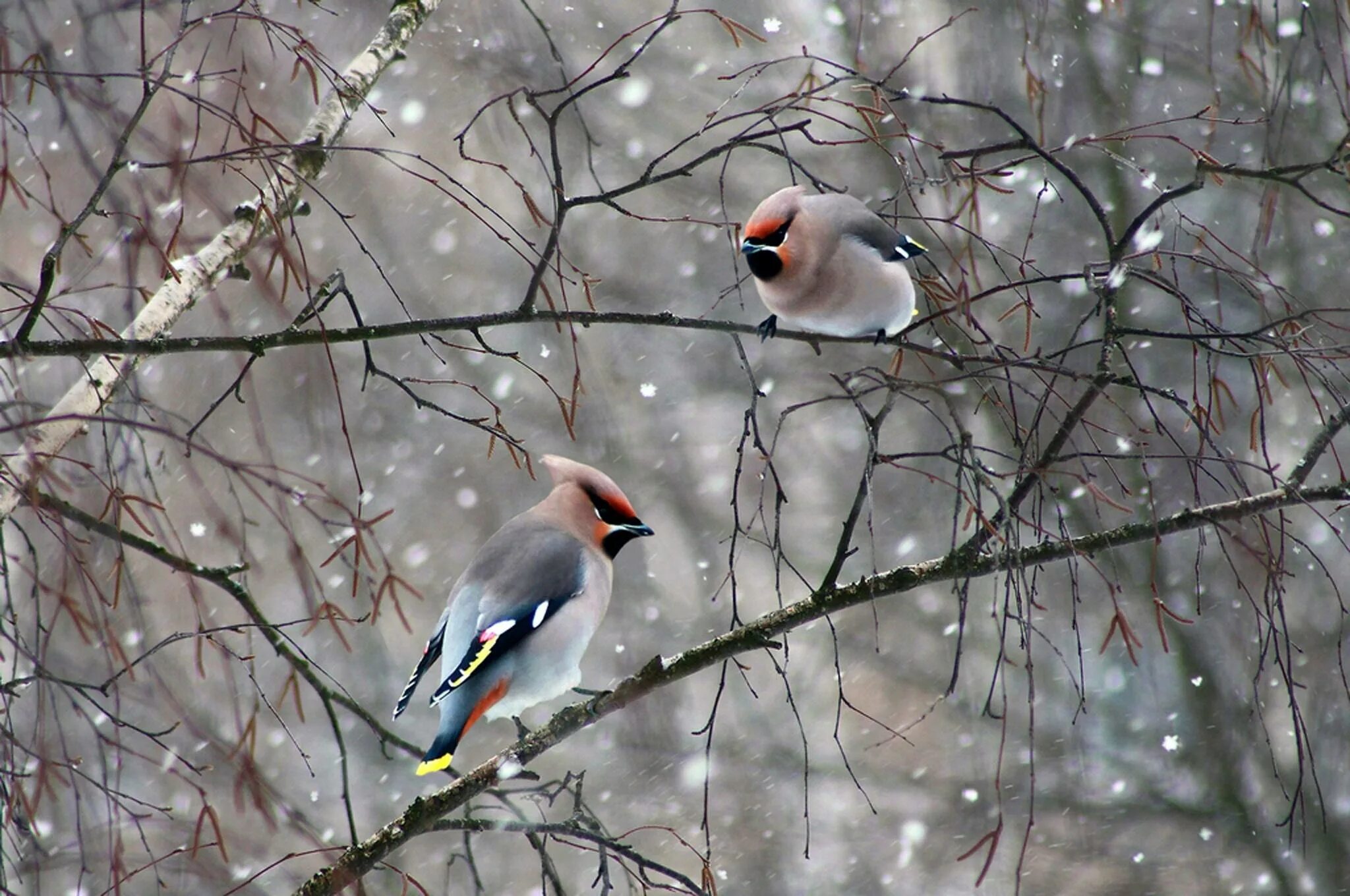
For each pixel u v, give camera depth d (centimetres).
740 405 1823
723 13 1560
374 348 1641
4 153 536
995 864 1612
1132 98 1444
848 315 837
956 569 640
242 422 1434
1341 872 1494
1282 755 1580
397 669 1631
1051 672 1628
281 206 587
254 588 1502
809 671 1764
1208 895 1560
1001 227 1532
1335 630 1445
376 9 1164
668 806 1653
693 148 1683
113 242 573
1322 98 1267
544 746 639
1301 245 1430
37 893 556
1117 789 1387
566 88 619
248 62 760
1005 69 1398
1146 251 643
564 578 774
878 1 1345
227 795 1013
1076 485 1515
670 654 1692
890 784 1677
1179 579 1530
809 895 1608
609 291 1730
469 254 1652
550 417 1680
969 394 1548
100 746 522
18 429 482
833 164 1636
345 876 603
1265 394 689
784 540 1784
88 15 557
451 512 1688
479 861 1576
